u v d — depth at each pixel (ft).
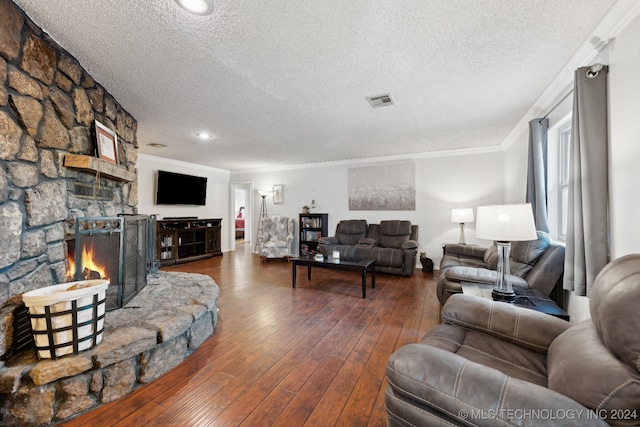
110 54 6.30
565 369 2.90
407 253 14.30
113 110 8.51
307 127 11.75
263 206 22.21
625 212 4.92
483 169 15.25
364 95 8.57
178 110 9.71
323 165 19.75
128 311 6.56
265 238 20.22
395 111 9.88
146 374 5.45
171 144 14.71
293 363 6.23
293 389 5.33
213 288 8.38
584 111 5.59
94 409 4.76
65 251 6.04
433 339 4.45
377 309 9.59
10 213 4.61
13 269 4.69
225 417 4.61
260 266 17.02
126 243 7.10
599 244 5.39
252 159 18.80
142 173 17.25
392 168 17.47
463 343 4.38
